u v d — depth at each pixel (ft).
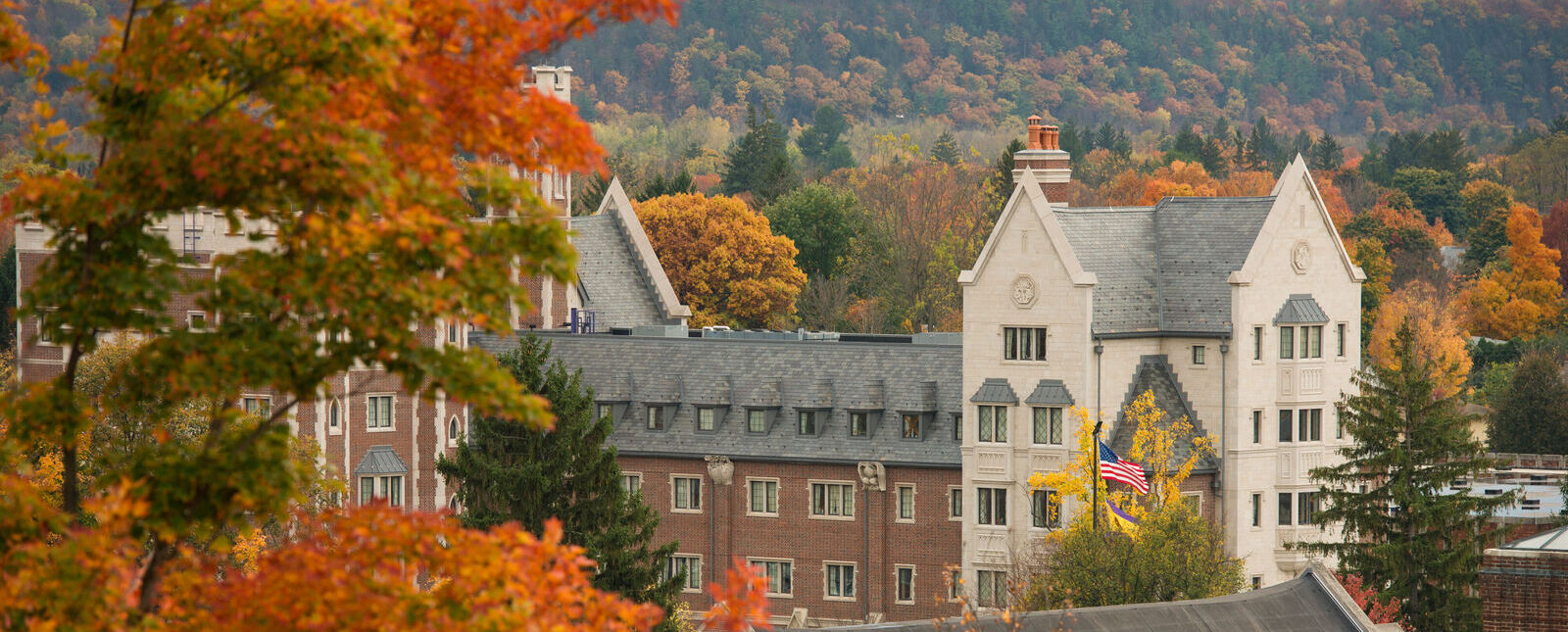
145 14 194.29
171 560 192.75
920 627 367.45
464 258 179.01
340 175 177.27
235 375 182.29
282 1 179.01
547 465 616.39
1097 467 607.78
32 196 182.09
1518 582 405.80
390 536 188.44
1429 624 651.25
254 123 178.29
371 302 179.22
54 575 178.81
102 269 185.47
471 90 182.39
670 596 617.62
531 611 185.57
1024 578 622.13
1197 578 570.46
